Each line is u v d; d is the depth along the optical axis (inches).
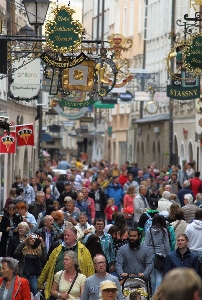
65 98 2007.9
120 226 1133.7
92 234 1045.8
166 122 3843.5
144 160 4318.4
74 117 3366.1
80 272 877.2
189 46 1560.0
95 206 1840.6
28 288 841.5
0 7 2245.3
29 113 3009.4
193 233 1146.0
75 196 1814.7
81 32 1309.1
